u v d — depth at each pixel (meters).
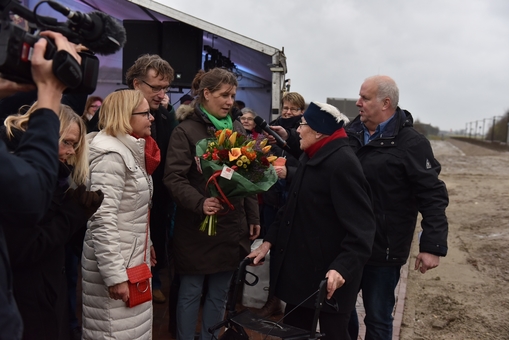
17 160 1.38
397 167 3.29
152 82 3.54
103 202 2.59
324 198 2.89
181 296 3.38
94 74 1.60
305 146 3.00
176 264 3.37
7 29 1.39
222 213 3.25
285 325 2.54
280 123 5.12
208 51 7.46
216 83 3.34
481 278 6.37
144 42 6.79
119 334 2.74
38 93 1.50
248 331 4.22
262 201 5.21
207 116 3.35
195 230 3.31
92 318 2.75
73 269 3.88
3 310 1.38
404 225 3.35
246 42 6.49
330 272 2.66
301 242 2.96
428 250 3.17
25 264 2.15
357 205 2.80
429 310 5.21
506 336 4.58
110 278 2.58
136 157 2.79
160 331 4.15
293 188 3.05
